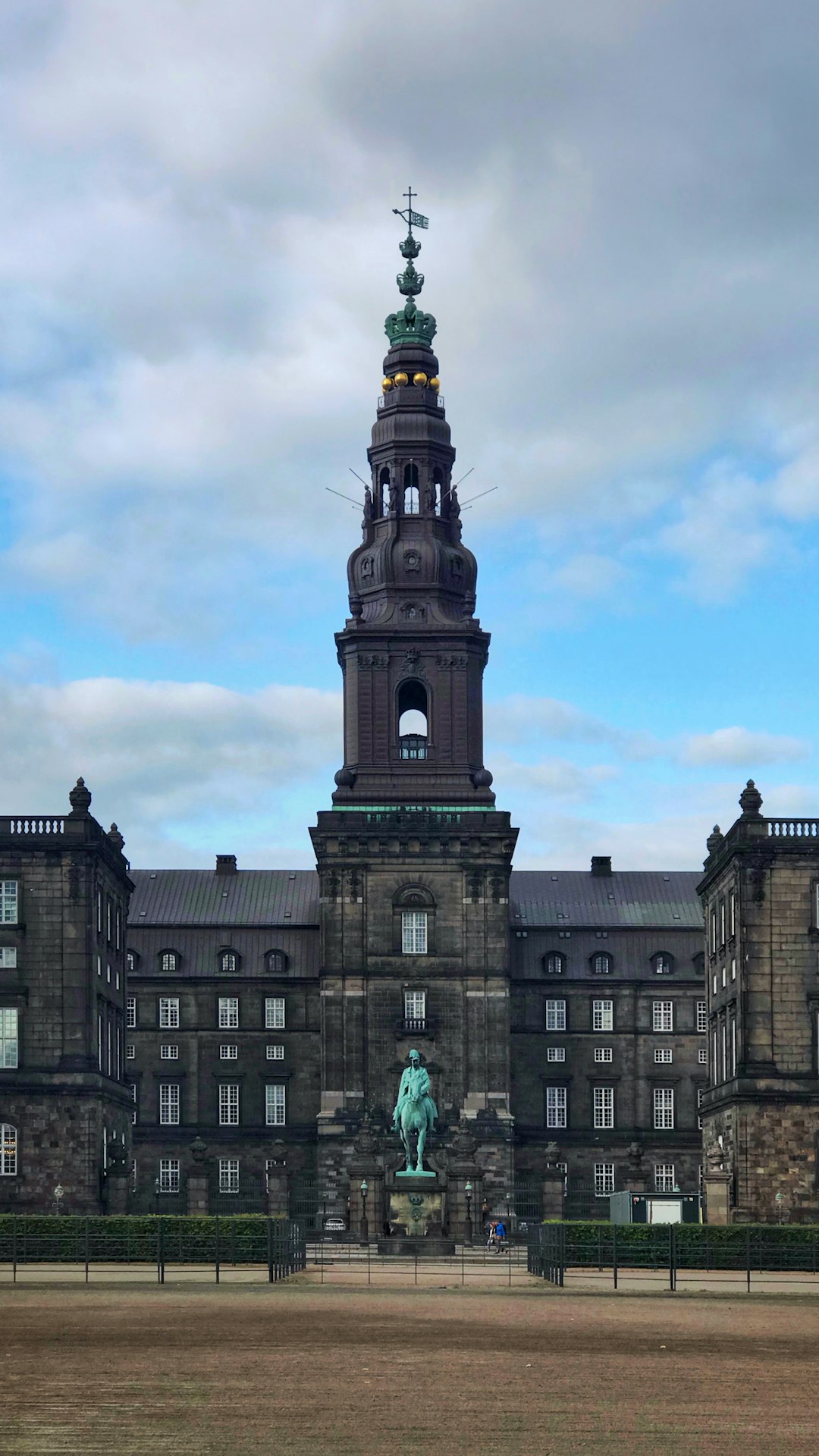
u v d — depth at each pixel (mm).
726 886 132000
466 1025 155000
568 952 175000
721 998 133625
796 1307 77188
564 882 181125
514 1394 50188
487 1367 55469
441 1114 153375
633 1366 55906
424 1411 47344
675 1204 124250
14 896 128000
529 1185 167500
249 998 172500
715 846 146750
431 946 156250
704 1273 93750
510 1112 158625
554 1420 46250
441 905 156750
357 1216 128375
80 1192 125062
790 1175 121625
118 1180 128750
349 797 159625
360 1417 46500
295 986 172875
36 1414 46531
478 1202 127562
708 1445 43312
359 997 155125
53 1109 125812
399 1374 53625
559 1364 56125
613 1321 69875
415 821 157375
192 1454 41844
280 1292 82062
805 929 123875
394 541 166250
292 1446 42750
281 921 175375
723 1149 127250
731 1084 125312
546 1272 92375
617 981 173875
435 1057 154500
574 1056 173000
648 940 175750
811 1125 122000
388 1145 151375
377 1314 71688
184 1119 170500
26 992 126875
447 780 161250
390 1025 154875
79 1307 73875
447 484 170000
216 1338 62031
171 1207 163625
